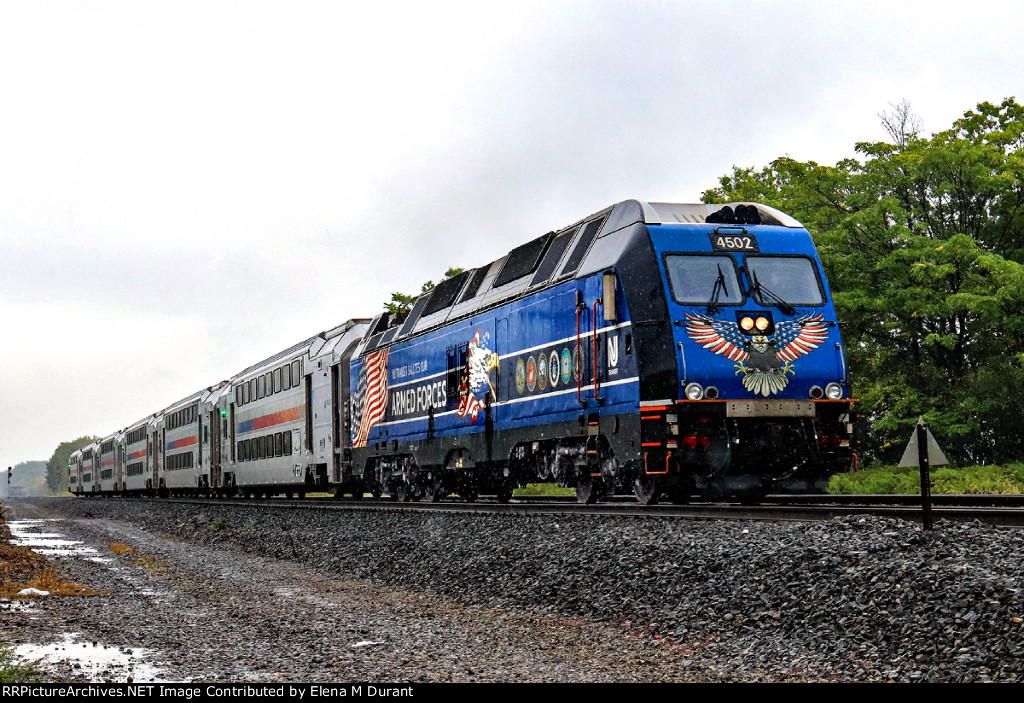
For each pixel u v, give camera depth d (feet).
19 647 32.99
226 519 91.56
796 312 47.85
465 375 67.77
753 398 46.42
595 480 53.78
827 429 47.50
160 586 51.16
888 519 34.22
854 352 88.07
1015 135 87.40
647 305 47.37
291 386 112.78
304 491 116.57
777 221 51.31
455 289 73.56
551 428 55.88
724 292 47.47
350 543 60.64
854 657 26.12
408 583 48.93
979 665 23.35
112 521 121.80
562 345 54.90
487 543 48.39
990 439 83.25
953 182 84.43
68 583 52.03
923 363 85.81
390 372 82.28
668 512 45.83
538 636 33.96
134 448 213.87
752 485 46.88
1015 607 24.44
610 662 29.40
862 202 87.97
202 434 154.40
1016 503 46.26
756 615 30.55
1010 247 86.48
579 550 41.57
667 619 32.83
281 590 49.19
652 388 46.52
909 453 33.06
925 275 79.92
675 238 48.55
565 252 56.95
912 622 26.09
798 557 32.12
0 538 88.07
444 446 70.90
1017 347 80.02
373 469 87.97
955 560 28.12
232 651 32.35
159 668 29.58
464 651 31.83
